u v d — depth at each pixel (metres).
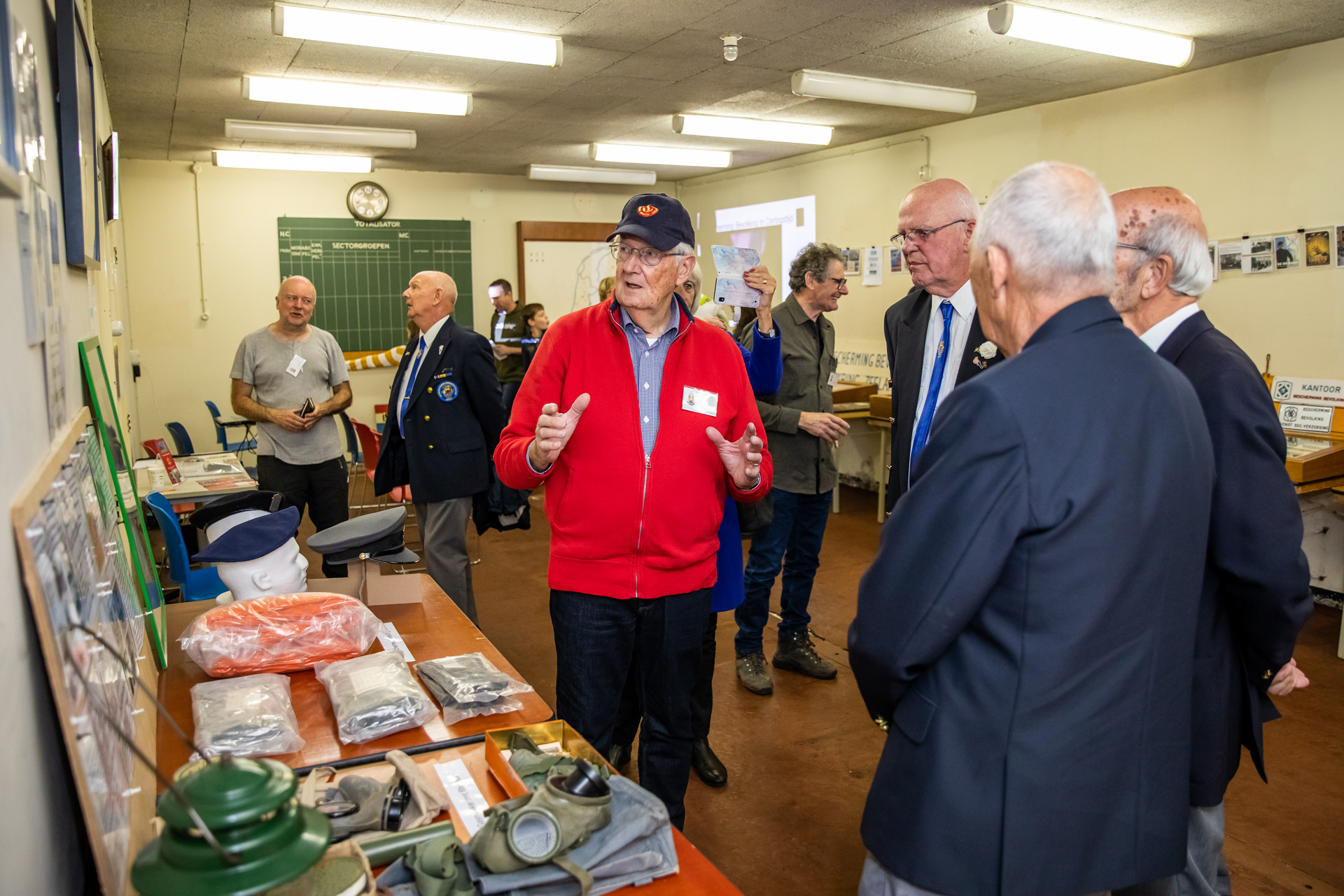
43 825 0.75
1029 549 1.03
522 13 3.88
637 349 1.84
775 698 3.30
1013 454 1.02
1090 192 1.08
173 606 1.98
